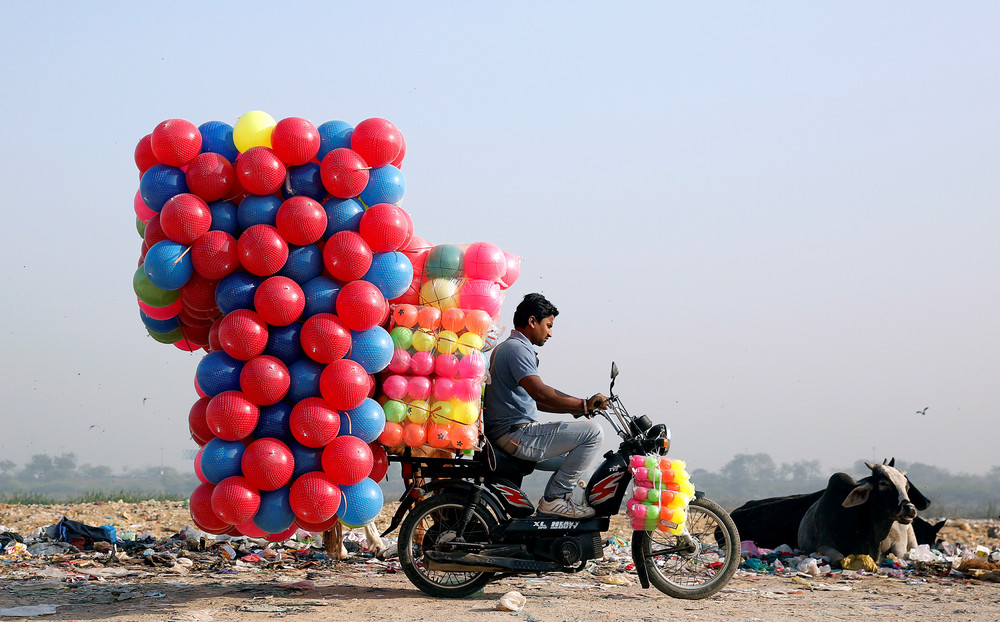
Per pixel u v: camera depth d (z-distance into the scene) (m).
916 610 6.91
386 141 6.50
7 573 8.16
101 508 16.59
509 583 7.84
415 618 6.02
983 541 13.34
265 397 6.18
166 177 6.35
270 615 6.17
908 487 10.34
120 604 6.64
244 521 6.23
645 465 6.91
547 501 7.05
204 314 6.73
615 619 6.08
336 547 9.05
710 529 7.86
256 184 6.26
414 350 6.72
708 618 6.23
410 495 7.06
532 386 6.98
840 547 10.09
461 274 6.91
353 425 6.37
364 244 6.38
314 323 6.25
